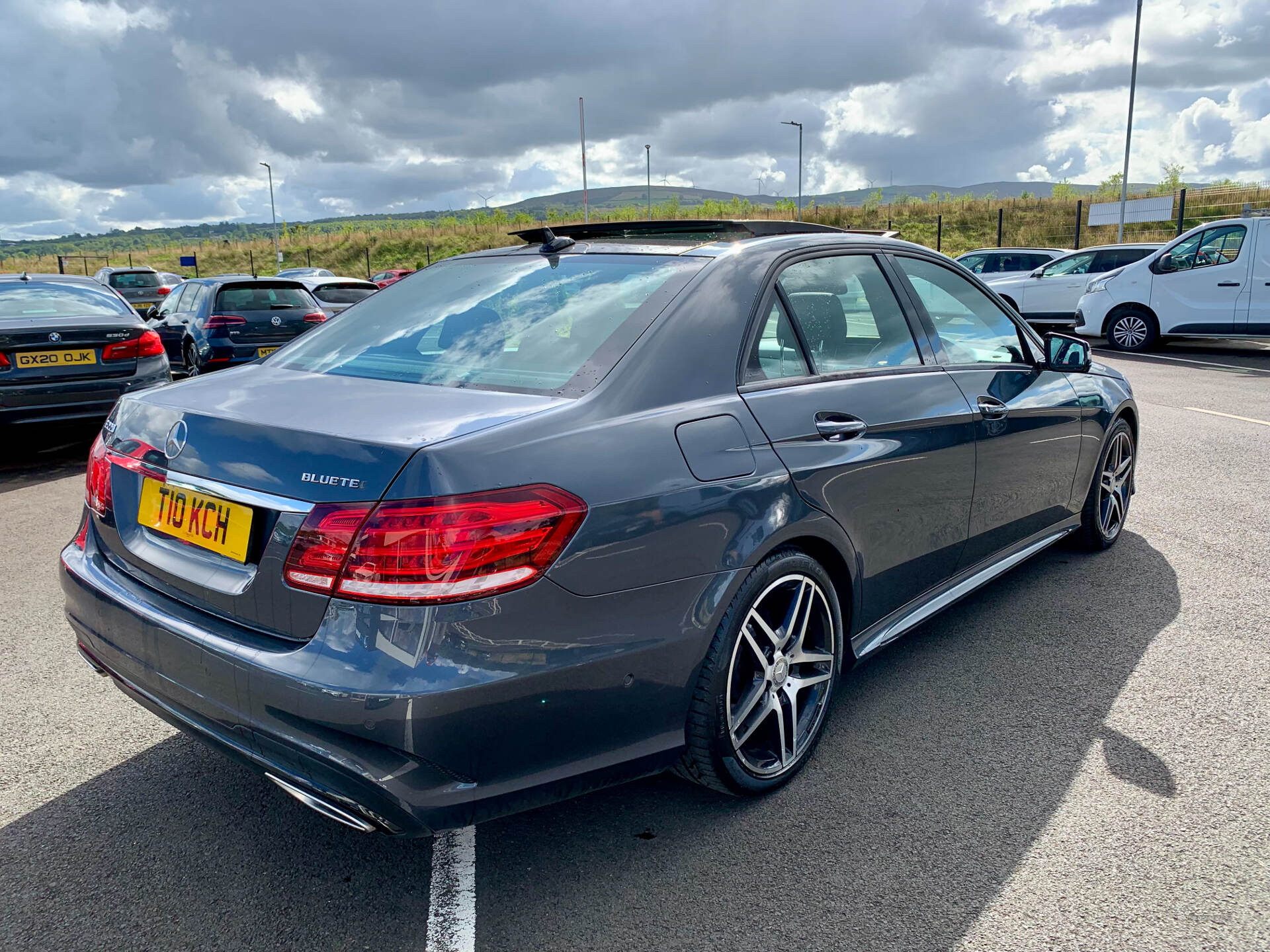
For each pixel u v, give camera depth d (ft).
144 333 22.65
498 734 5.88
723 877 6.92
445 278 9.64
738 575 7.10
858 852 7.21
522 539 5.82
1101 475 13.84
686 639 6.78
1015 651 10.93
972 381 10.41
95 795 8.15
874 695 9.88
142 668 6.86
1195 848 7.17
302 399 7.01
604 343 7.32
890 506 8.93
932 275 10.69
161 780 8.41
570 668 6.11
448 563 5.59
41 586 13.70
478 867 7.10
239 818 7.80
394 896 6.77
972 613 12.13
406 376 7.59
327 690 5.61
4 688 10.30
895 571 9.32
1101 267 50.31
